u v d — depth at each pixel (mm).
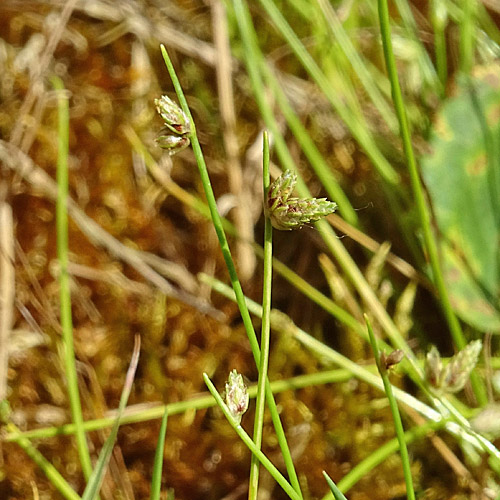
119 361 116
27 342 115
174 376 115
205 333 118
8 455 109
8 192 120
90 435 110
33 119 122
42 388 115
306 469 109
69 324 104
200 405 103
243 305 85
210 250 121
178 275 120
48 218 121
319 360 113
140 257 120
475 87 105
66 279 105
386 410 110
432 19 121
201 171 84
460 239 105
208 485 111
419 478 108
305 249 120
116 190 123
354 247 120
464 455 106
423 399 109
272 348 114
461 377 84
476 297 104
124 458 112
